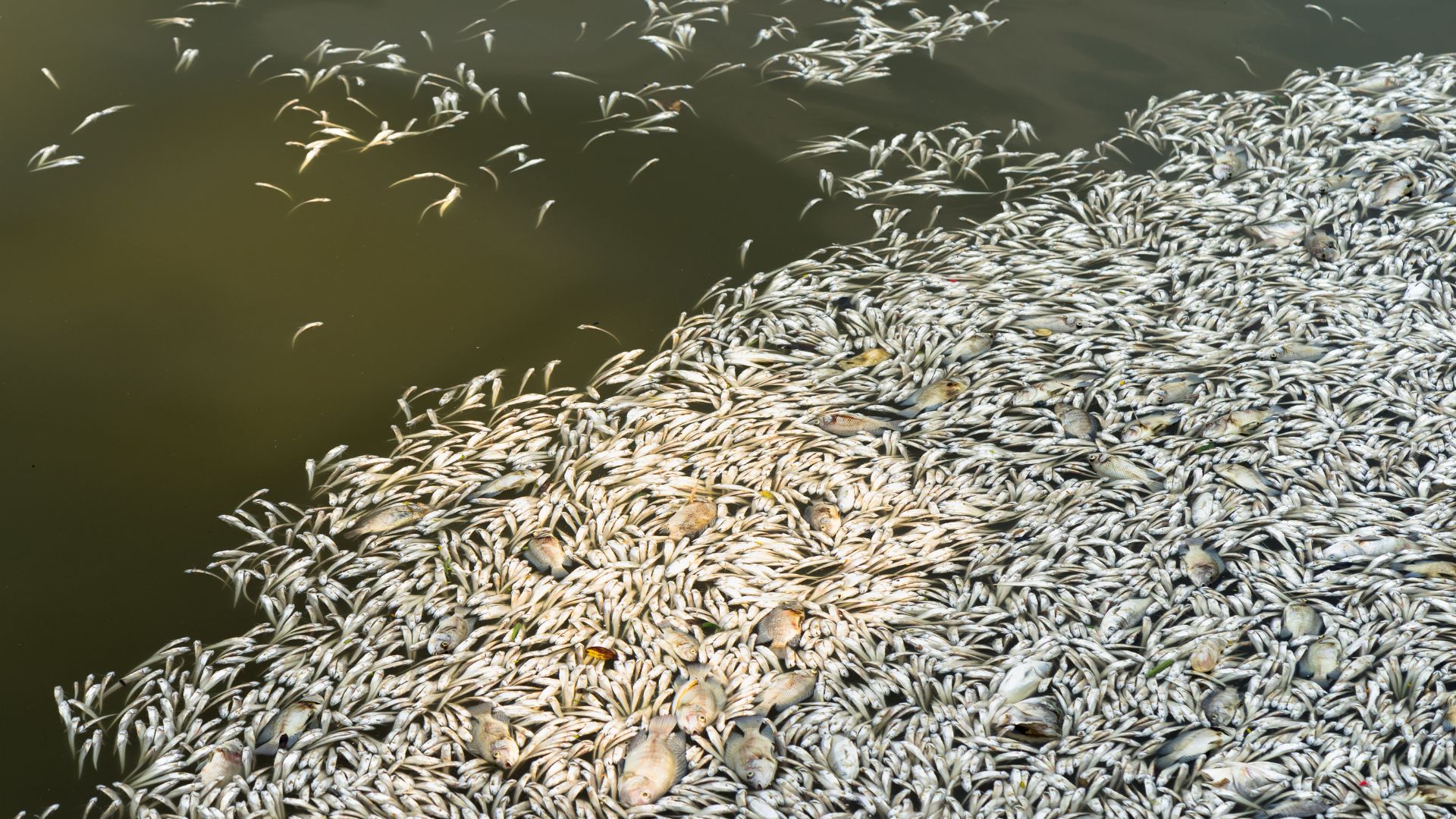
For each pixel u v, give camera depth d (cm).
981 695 377
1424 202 567
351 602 412
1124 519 430
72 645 396
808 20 696
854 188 583
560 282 533
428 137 605
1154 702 373
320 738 371
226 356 495
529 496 448
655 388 489
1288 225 558
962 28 692
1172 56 670
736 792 354
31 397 474
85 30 667
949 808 348
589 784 358
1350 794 349
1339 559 412
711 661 389
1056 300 526
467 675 387
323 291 525
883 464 455
